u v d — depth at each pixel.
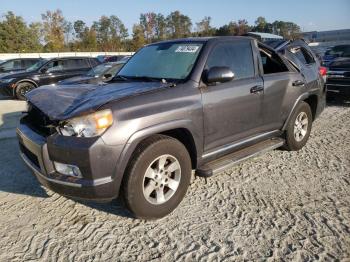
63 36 59.22
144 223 3.38
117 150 3.00
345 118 7.82
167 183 3.45
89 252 2.95
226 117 3.88
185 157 3.51
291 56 5.40
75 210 3.65
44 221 3.44
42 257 2.89
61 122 2.99
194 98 3.54
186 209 3.62
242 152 4.32
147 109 3.19
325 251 2.88
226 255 2.87
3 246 3.03
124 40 67.25
